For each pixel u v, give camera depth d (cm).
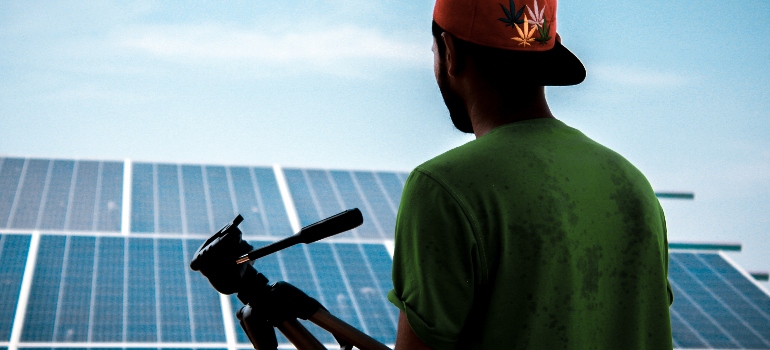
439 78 184
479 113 177
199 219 1162
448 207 159
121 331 852
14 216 1114
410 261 161
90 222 1121
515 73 173
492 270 160
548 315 160
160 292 942
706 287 1085
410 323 159
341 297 954
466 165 162
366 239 1124
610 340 169
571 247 161
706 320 988
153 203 1206
